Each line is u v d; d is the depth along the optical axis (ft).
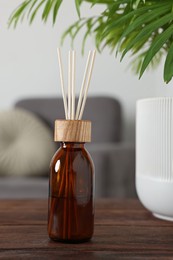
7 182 5.43
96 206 3.01
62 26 8.41
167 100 2.45
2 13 8.48
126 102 8.40
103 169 5.40
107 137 7.33
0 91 8.55
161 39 2.15
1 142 6.41
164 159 2.47
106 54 8.38
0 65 8.56
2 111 7.02
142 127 2.60
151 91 8.36
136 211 2.83
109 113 7.43
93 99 7.61
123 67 8.38
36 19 8.41
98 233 2.31
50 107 7.63
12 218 2.62
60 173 2.15
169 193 2.47
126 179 5.68
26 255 2.00
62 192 2.15
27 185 5.35
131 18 2.49
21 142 6.46
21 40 8.52
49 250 2.06
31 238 2.22
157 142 2.50
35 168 6.17
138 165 2.67
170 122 2.45
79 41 8.30
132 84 8.38
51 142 6.82
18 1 8.43
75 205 2.14
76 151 2.17
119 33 2.85
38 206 3.00
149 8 2.33
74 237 2.14
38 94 8.50
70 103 2.18
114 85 8.42
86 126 2.16
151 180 2.53
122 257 1.98
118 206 3.01
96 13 8.28
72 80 2.18
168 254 2.02
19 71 8.54
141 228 2.40
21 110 7.18
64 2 8.39
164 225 2.47
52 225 2.16
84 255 2.00
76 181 2.15
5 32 8.52
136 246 2.11
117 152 5.61
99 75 8.45
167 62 2.10
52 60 8.46
